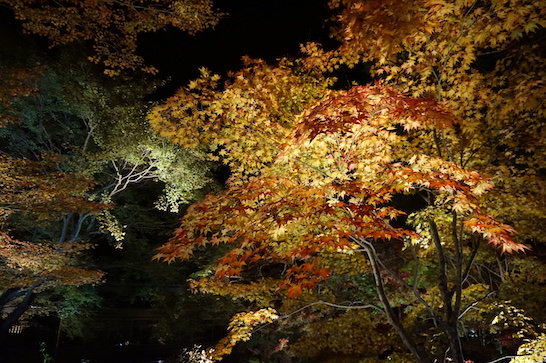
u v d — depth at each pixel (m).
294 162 5.34
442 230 8.08
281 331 13.02
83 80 14.18
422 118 4.59
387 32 3.91
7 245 10.60
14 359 15.38
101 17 7.91
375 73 6.19
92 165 14.24
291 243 6.56
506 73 5.70
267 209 4.87
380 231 4.63
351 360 9.53
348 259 9.30
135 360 19.56
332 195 5.17
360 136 4.96
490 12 4.22
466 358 10.38
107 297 23.78
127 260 21.70
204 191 17.72
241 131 5.63
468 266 6.03
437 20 4.45
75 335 20.81
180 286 21.50
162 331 19.73
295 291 4.84
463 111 5.55
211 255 16.92
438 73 5.62
